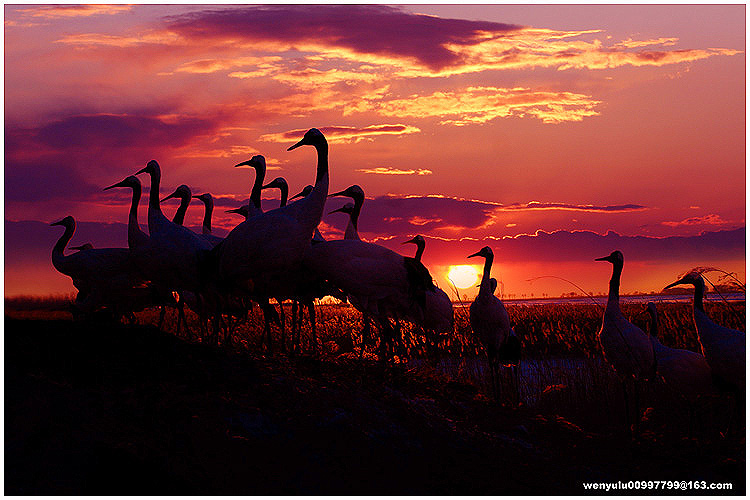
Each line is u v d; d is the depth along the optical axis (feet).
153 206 38.58
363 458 23.91
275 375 28.76
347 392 28.63
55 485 19.86
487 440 28.53
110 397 23.85
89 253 40.86
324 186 34.96
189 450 21.95
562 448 30.14
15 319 32.68
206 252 36.06
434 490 23.03
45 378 24.44
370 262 34.63
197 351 30.30
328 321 53.98
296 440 23.86
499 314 41.11
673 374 33.91
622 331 35.60
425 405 30.91
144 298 41.68
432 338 45.27
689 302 94.12
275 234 33.73
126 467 20.54
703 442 33.30
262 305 35.91
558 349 58.70
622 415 38.93
